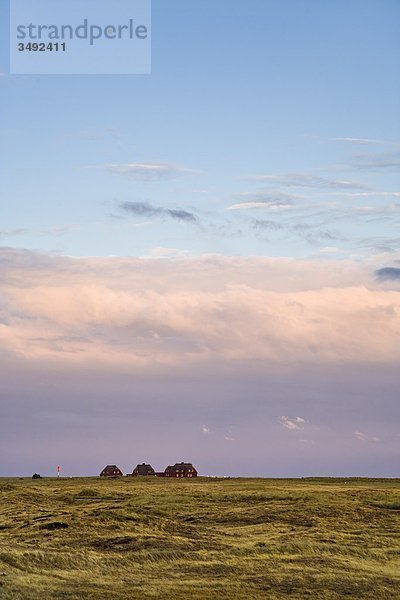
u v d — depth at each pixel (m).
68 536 72.69
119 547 67.56
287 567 63.34
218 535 79.38
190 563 62.75
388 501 111.56
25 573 55.47
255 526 87.50
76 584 53.56
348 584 58.38
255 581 57.91
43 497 120.38
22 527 78.25
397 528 87.56
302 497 115.62
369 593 55.91
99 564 60.31
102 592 51.56
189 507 106.44
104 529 76.56
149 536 73.12
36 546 66.25
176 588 54.12
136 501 116.00
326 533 82.00
